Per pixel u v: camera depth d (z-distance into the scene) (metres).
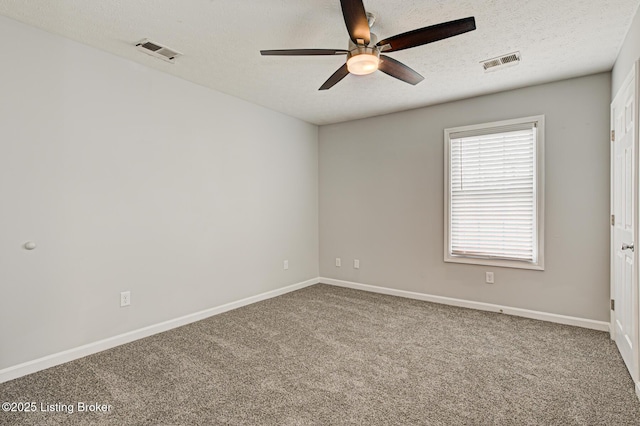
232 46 2.70
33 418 1.92
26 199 2.43
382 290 4.63
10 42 2.35
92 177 2.77
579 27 2.40
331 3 2.12
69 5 2.16
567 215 3.38
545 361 2.61
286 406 2.04
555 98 3.42
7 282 2.35
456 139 4.00
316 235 5.22
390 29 2.44
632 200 2.24
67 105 2.62
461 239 4.01
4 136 2.33
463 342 2.97
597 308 3.27
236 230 3.98
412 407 2.02
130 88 3.00
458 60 2.93
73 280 2.67
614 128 2.93
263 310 3.88
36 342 2.48
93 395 2.16
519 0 2.09
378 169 4.64
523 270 3.62
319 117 4.75
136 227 3.06
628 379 2.33
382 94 3.78
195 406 2.04
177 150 3.37
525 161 3.60
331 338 3.07
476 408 2.01
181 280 3.42
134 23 2.37
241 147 4.02
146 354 2.75
